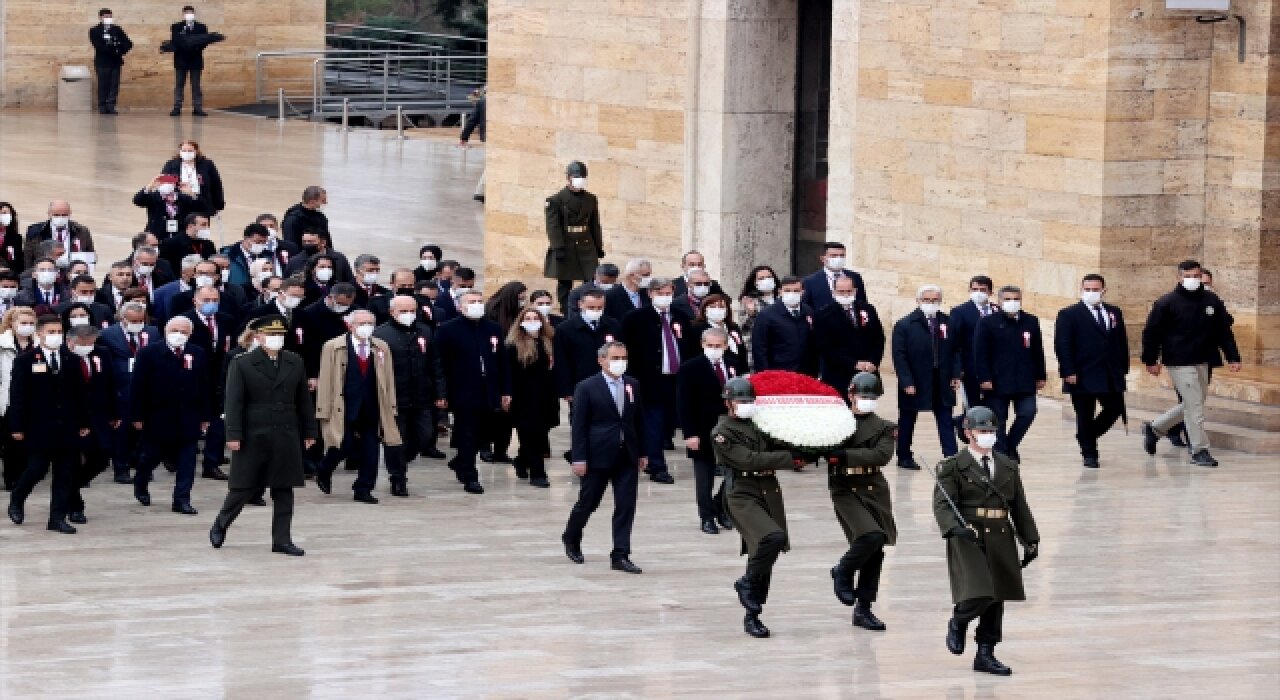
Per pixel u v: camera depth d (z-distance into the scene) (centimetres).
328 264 3359
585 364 3052
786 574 2578
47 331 2730
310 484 3080
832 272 3328
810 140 4359
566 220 4094
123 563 2595
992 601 2138
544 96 4647
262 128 6856
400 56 7562
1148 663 2217
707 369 2755
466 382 3023
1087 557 2681
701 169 4341
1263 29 3638
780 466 2272
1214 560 2675
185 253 3684
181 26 7081
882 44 4006
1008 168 3825
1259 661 2231
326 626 2316
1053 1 3725
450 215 5366
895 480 3116
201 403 2878
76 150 6150
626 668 2161
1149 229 3725
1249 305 3706
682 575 2570
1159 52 3684
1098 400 3228
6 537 2728
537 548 2706
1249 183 3681
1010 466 2170
